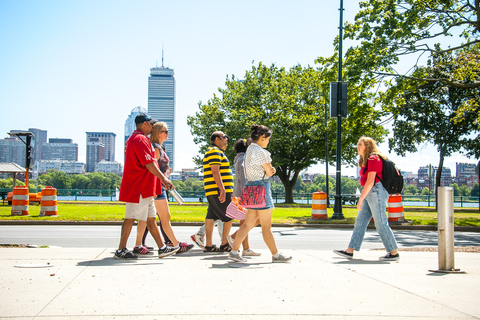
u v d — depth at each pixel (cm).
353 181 17625
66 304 348
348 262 602
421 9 1892
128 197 589
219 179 674
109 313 325
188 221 1416
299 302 365
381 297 387
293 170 4422
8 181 12538
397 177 631
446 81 1928
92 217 1444
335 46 2059
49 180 18625
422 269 540
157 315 321
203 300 367
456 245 983
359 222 646
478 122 2567
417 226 1427
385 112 2073
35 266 514
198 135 4462
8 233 1077
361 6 1995
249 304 356
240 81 4709
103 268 511
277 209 2422
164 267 528
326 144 3406
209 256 650
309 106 4125
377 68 1947
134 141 586
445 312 341
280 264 569
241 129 4022
